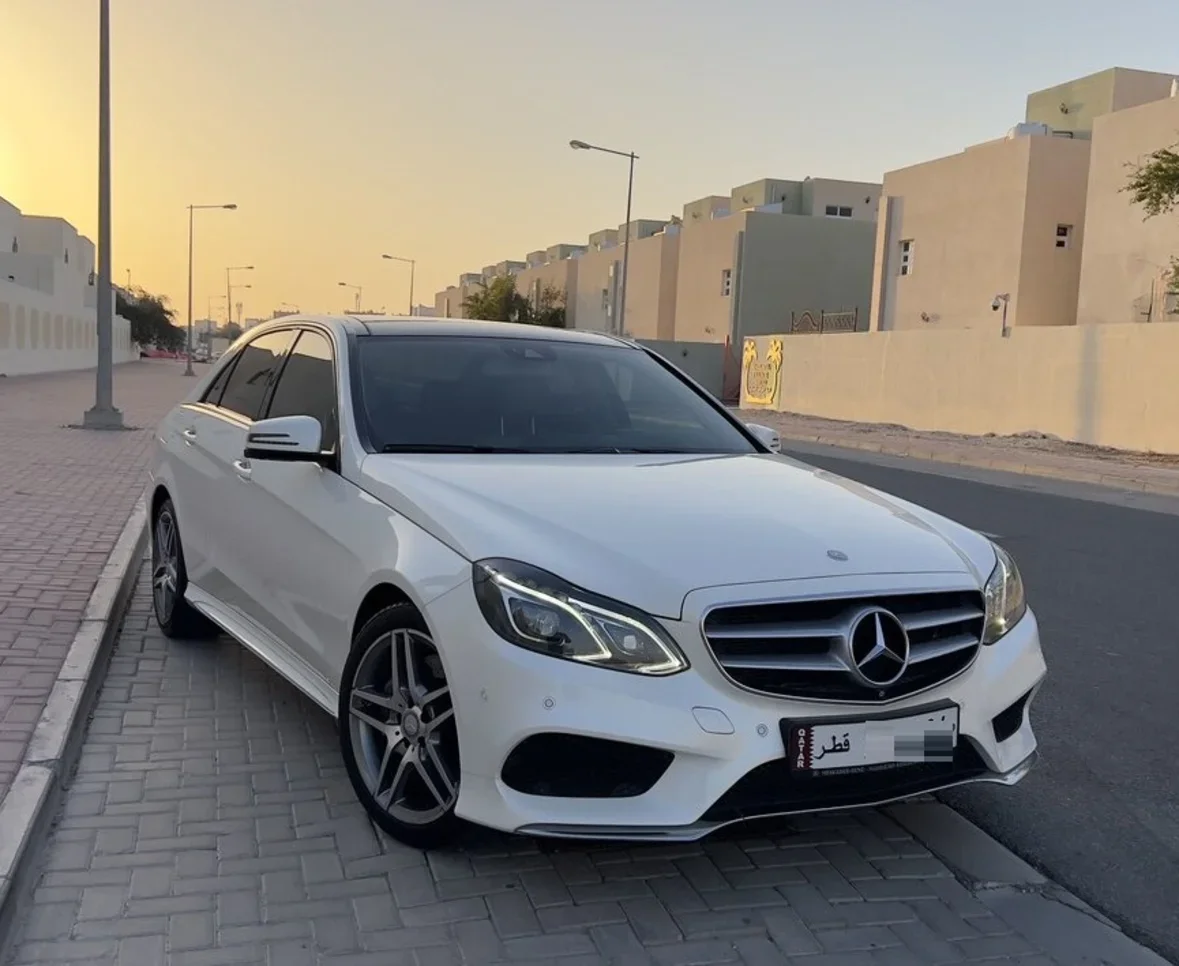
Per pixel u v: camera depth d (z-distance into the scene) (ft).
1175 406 64.39
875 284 117.50
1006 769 11.07
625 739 9.42
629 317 185.06
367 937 9.67
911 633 10.43
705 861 11.34
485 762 9.91
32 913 9.82
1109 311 86.63
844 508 12.17
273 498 14.15
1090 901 11.05
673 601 9.73
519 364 15.55
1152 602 24.34
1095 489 50.01
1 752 12.71
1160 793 13.74
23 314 150.00
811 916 10.39
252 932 9.67
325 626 12.67
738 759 9.55
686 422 15.70
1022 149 97.71
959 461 63.16
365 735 11.77
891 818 12.62
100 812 11.91
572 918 10.12
